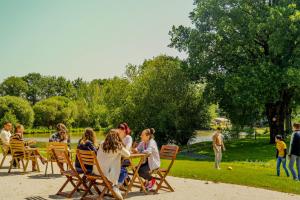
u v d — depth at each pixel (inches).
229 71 1521.9
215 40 1491.1
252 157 1230.3
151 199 412.2
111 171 393.7
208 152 1439.5
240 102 1334.9
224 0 1486.2
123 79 1913.1
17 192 441.4
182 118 1675.7
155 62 1798.7
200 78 1632.6
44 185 486.3
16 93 4987.7
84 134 433.4
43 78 5487.2
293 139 599.8
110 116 1892.2
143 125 1742.1
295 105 1616.6
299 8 1403.8
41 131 3563.0
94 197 412.5
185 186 497.7
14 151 588.4
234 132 1648.6
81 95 4200.3
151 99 1721.2
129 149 472.7
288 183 525.0
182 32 1631.4
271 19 1315.2
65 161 429.7
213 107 1752.0
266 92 1333.7
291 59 1401.3
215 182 533.6
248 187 499.2
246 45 1473.9
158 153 451.8
